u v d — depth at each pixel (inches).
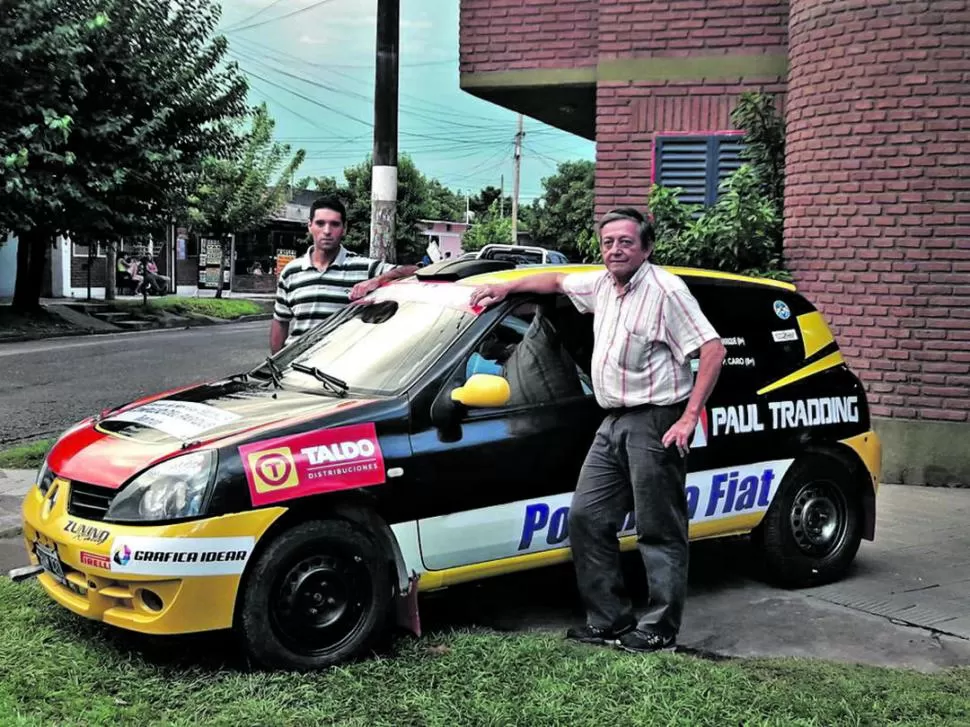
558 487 176.9
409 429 164.4
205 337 771.4
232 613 149.6
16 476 293.0
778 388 204.7
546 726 136.9
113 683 149.2
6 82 611.5
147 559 144.9
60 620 173.8
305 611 155.2
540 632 180.1
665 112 378.0
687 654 170.4
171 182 719.7
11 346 651.5
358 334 192.9
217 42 754.8
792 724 138.3
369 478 159.0
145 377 513.7
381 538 161.9
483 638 168.6
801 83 329.1
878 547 244.2
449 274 201.2
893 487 312.5
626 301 163.0
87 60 650.8
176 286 1218.0
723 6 370.0
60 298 978.7
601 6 382.3
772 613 195.3
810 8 324.8
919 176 306.8
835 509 214.5
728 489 196.1
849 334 319.3
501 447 171.0
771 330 208.1
